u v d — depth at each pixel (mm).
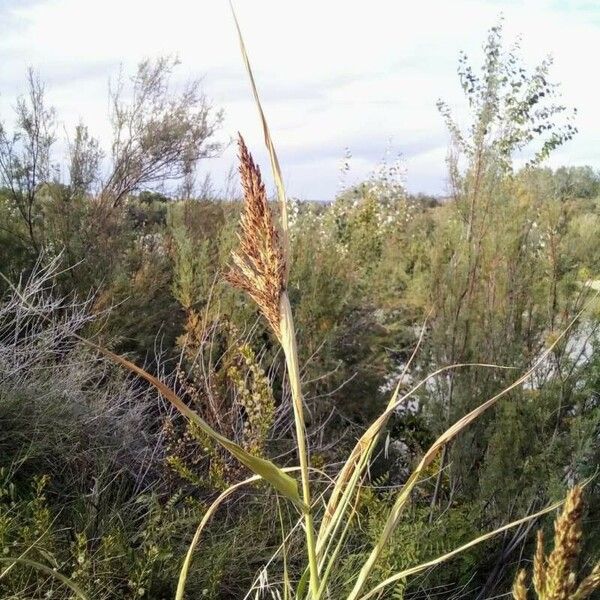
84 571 3074
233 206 9180
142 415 4816
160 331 6125
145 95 9250
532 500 3922
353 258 7246
